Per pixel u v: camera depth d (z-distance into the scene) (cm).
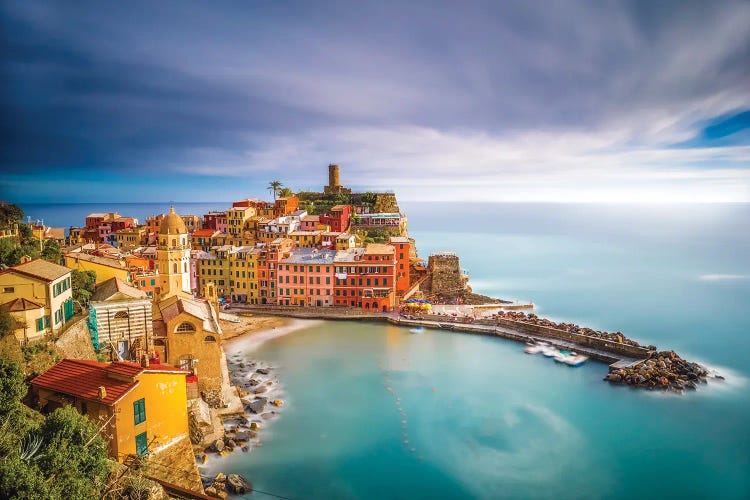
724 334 12662
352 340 11650
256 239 16400
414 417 7662
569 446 6931
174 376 4822
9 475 2695
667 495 5888
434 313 13488
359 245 16438
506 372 9644
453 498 5716
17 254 8300
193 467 4991
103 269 9062
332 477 6006
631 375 9131
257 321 13038
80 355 6406
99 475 3372
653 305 15762
